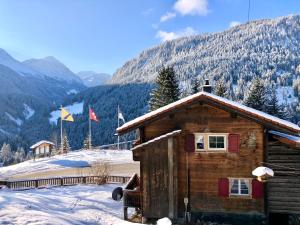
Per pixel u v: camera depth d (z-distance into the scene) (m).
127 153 64.38
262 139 23.66
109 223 24.48
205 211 24.45
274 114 64.44
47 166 51.38
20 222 20.19
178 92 62.41
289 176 23.62
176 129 24.84
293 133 22.72
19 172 47.88
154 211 24.89
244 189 24.16
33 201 26.78
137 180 28.97
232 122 24.16
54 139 123.62
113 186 36.75
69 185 36.91
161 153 24.88
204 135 24.58
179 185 24.83
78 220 23.81
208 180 24.48
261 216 23.64
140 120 24.80
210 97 23.64
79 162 54.06
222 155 24.31
